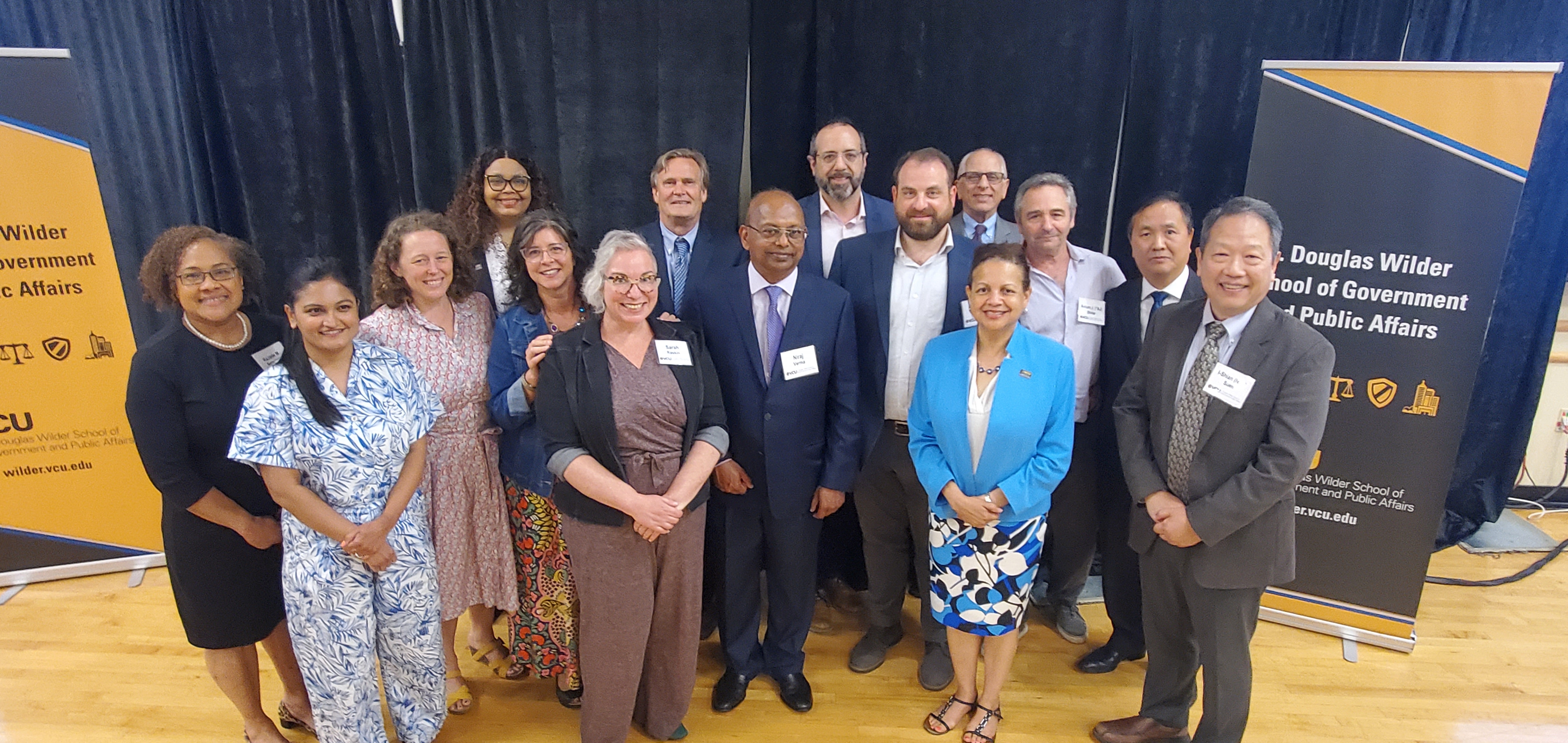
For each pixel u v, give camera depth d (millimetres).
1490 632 2756
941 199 2105
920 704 2393
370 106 3100
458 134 3018
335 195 3139
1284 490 1687
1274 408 1730
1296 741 2217
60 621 2777
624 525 1855
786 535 2207
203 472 1854
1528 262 3105
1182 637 2047
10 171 2656
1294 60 2725
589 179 2969
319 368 1771
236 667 2041
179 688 2434
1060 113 2820
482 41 2912
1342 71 2355
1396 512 2559
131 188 3223
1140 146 2912
